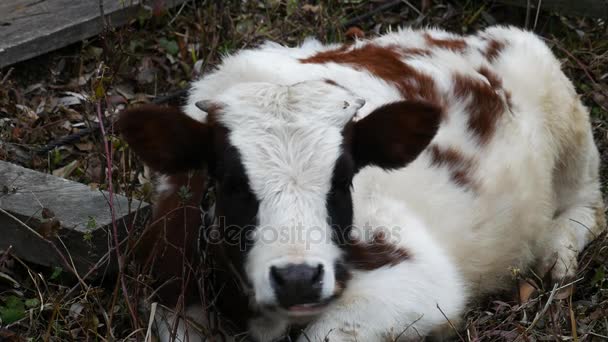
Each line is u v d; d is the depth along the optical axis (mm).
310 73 6922
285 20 10312
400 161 5820
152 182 7277
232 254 5625
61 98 9086
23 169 7324
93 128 8586
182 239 6191
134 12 10039
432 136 5746
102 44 9375
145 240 6512
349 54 7434
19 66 9344
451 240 6773
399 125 5676
